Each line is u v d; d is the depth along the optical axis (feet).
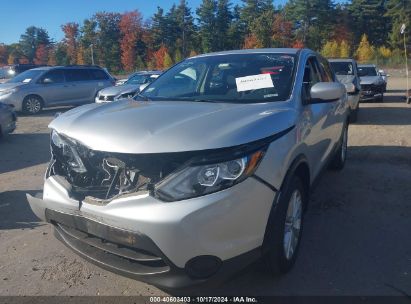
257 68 13.76
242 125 9.68
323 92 12.32
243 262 9.29
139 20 246.06
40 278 11.58
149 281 9.19
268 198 9.56
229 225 8.91
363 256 12.24
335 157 19.57
